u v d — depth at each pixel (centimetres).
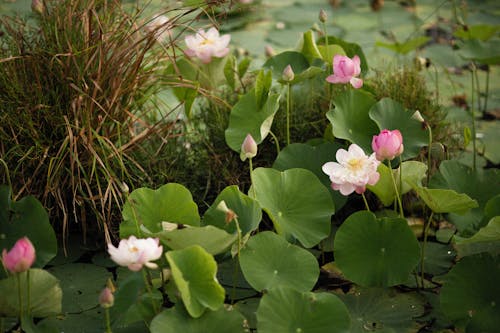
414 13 751
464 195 445
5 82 478
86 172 484
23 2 701
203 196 506
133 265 416
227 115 524
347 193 454
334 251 459
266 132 485
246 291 463
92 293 462
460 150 541
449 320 441
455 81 628
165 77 507
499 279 437
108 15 495
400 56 659
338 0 759
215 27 509
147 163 498
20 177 481
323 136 518
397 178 475
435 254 482
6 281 429
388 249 454
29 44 493
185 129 525
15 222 458
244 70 539
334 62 488
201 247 430
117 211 489
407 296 458
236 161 511
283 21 731
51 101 485
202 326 423
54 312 438
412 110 498
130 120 496
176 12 651
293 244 467
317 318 425
